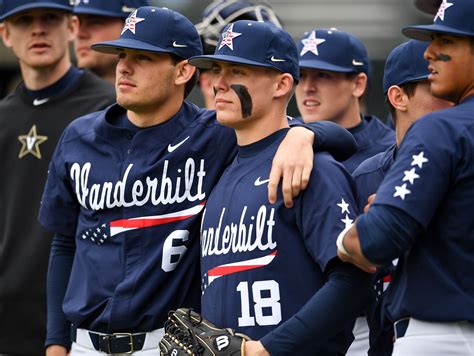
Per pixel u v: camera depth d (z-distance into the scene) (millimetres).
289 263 14477
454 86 13812
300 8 35625
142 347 16172
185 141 16328
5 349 19859
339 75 20625
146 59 16125
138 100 16109
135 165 16375
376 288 15969
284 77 15047
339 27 35188
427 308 13344
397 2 34844
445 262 13344
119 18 22953
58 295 17625
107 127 16672
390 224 12969
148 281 16141
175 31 16219
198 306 16344
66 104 20484
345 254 13586
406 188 13031
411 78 17438
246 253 14609
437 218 13344
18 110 20594
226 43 14945
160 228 16234
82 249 16750
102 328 16391
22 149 20312
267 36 14898
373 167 17906
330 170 14484
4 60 33688
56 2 20328
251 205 14734
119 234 16344
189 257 16219
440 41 13820
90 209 16641
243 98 14883
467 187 13195
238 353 14094
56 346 17484
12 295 19781
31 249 19781
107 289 16344
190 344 14500
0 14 20672
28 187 20125
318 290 14328
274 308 14445
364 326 18500
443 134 13188
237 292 14625
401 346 13688
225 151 16297
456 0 13688
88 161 16766
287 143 14719
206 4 33625
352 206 14328
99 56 23016
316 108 20750
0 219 20141
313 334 13914
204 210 15750
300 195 14422
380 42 34875
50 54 20359
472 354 13234
